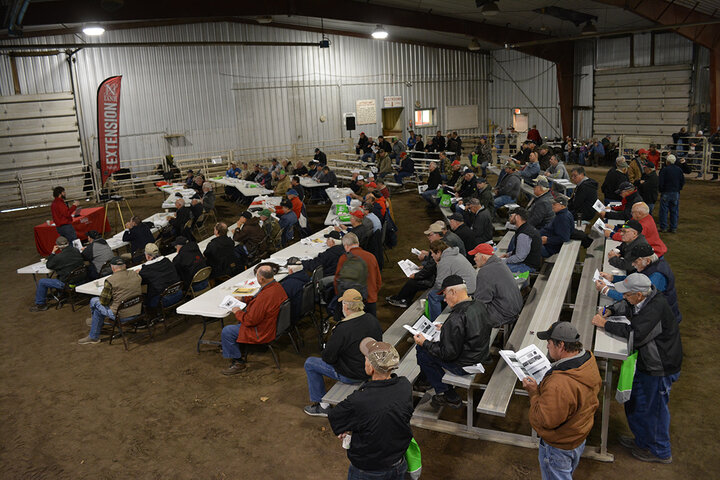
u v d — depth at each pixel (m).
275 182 17.55
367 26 23.58
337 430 3.41
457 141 22.62
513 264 7.14
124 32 20.41
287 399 5.96
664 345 4.39
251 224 10.12
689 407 5.42
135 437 5.39
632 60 22.59
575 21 19.22
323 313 8.35
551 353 3.73
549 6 17.61
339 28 24.34
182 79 21.75
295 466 4.86
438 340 4.96
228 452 5.09
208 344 7.46
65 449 5.25
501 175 12.71
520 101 28.66
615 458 4.72
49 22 13.34
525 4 17.38
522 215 7.12
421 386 5.82
